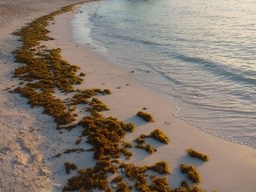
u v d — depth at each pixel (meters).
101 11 68.69
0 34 40.03
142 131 17.98
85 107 20.45
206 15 57.88
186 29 45.25
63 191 13.40
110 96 22.47
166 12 64.38
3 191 13.23
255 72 26.56
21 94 21.89
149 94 23.14
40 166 14.79
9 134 17.17
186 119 19.62
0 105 20.52
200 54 32.19
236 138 17.59
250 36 39.88
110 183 13.79
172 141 17.12
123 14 63.44
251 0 76.06
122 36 42.16
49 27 47.31
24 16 55.59
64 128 17.81
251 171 14.84
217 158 15.80
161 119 19.52
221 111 20.55
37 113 19.52
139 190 13.34
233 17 54.28
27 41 35.91
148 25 49.84
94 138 16.42
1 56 30.69
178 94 23.17
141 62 30.36
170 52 33.34
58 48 34.31
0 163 14.83
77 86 24.03
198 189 13.51
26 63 28.22
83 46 36.53
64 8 69.44
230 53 32.62
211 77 26.14
